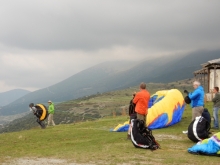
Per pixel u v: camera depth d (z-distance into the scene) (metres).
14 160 10.68
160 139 14.68
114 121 24.52
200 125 13.28
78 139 16.34
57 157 10.93
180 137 15.26
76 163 9.76
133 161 9.84
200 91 14.74
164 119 19.39
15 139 17.27
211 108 27.75
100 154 11.08
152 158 10.29
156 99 22.05
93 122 24.98
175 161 9.78
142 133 12.31
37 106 23.72
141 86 13.97
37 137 17.70
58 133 18.95
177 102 20.69
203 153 10.87
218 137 10.85
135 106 14.59
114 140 14.53
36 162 10.18
